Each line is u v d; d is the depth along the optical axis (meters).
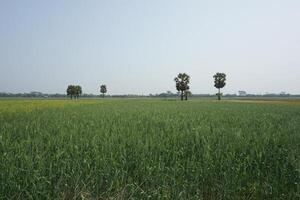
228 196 6.27
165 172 7.29
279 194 6.38
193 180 6.92
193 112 30.20
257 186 6.59
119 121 18.64
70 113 26.38
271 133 13.63
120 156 8.02
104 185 6.70
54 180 6.62
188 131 13.40
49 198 5.80
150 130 13.98
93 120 19.44
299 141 11.53
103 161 7.56
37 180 6.25
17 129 14.12
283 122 19.98
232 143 10.40
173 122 18.25
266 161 8.31
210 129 14.69
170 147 9.99
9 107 36.31
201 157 8.74
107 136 11.36
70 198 6.18
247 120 21.23
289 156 8.63
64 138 11.24
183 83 119.50
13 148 9.11
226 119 21.91
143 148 9.16
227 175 6.96
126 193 6.24
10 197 5.90
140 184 6.63
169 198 5.99
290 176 7.12
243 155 8.88
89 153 8.54
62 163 7.41
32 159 7.79
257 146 9.84
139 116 23.33
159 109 36.22
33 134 12.45
